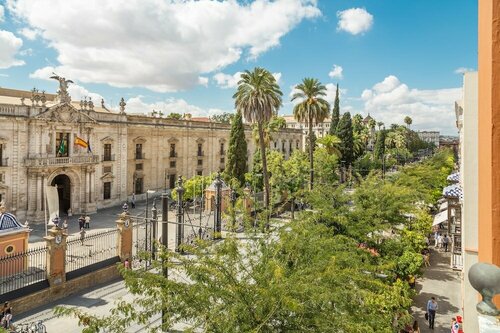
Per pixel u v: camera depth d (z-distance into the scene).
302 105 41.12
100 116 46.25
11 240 21.31
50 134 39.72
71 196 42.41
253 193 41.66
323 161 47.88
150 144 54.34
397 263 17.58
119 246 23.97
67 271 22.52
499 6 2.44
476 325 6.92
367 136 101.81
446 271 24.91
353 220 19.22
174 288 8.25
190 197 44.59
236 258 9.55
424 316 18.17
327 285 8.53
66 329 16.77
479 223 3.03
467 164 8.59
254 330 6.87
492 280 1.92
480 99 3.00
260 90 35.09
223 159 67.75
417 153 127.06
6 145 36.28
